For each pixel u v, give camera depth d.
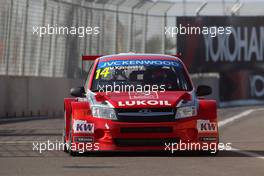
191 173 31.67
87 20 101.94
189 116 38.22
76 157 38.44
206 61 123.12
